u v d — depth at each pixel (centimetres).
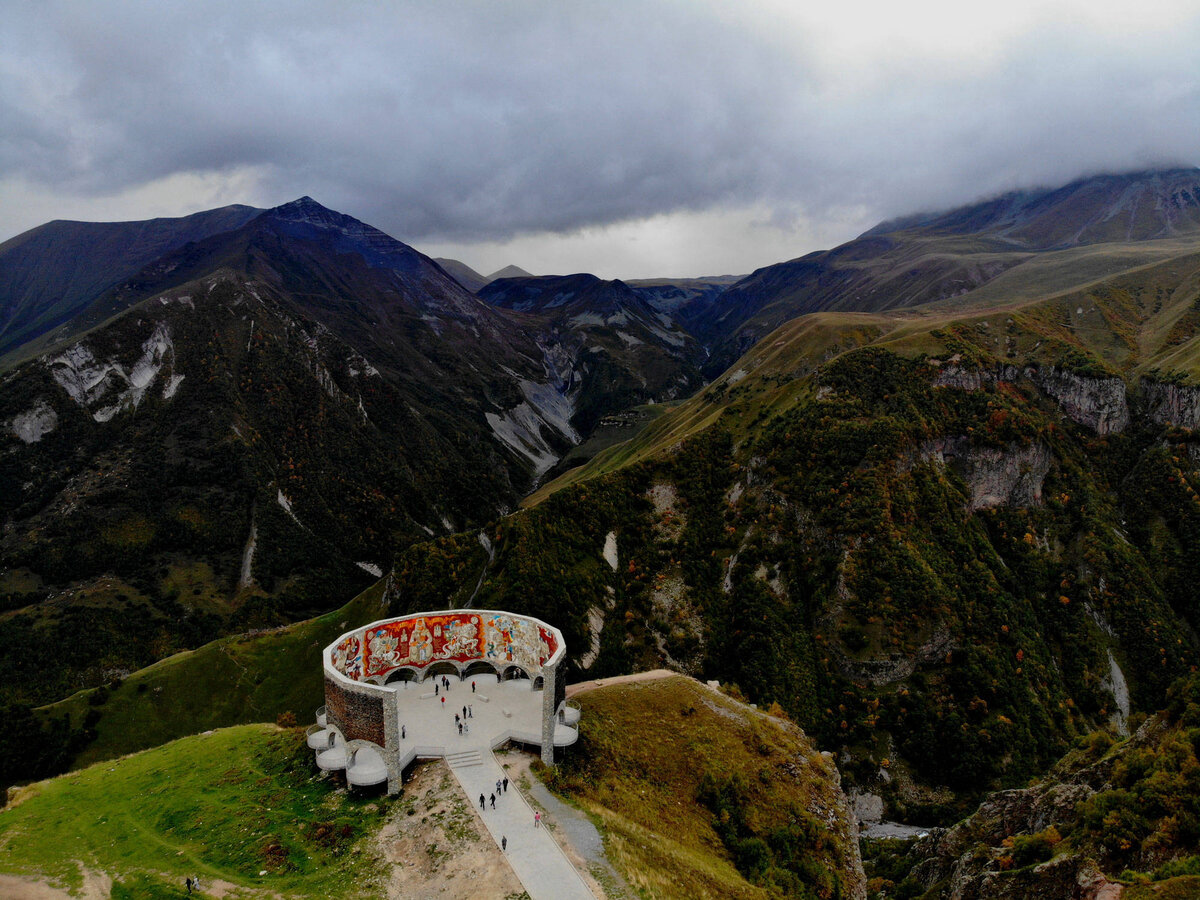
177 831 6031
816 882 6569
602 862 5131
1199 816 5281
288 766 6962
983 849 7062
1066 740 13650
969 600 15412
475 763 6388
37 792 7762
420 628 8100
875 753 13212
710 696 9481
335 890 4850
